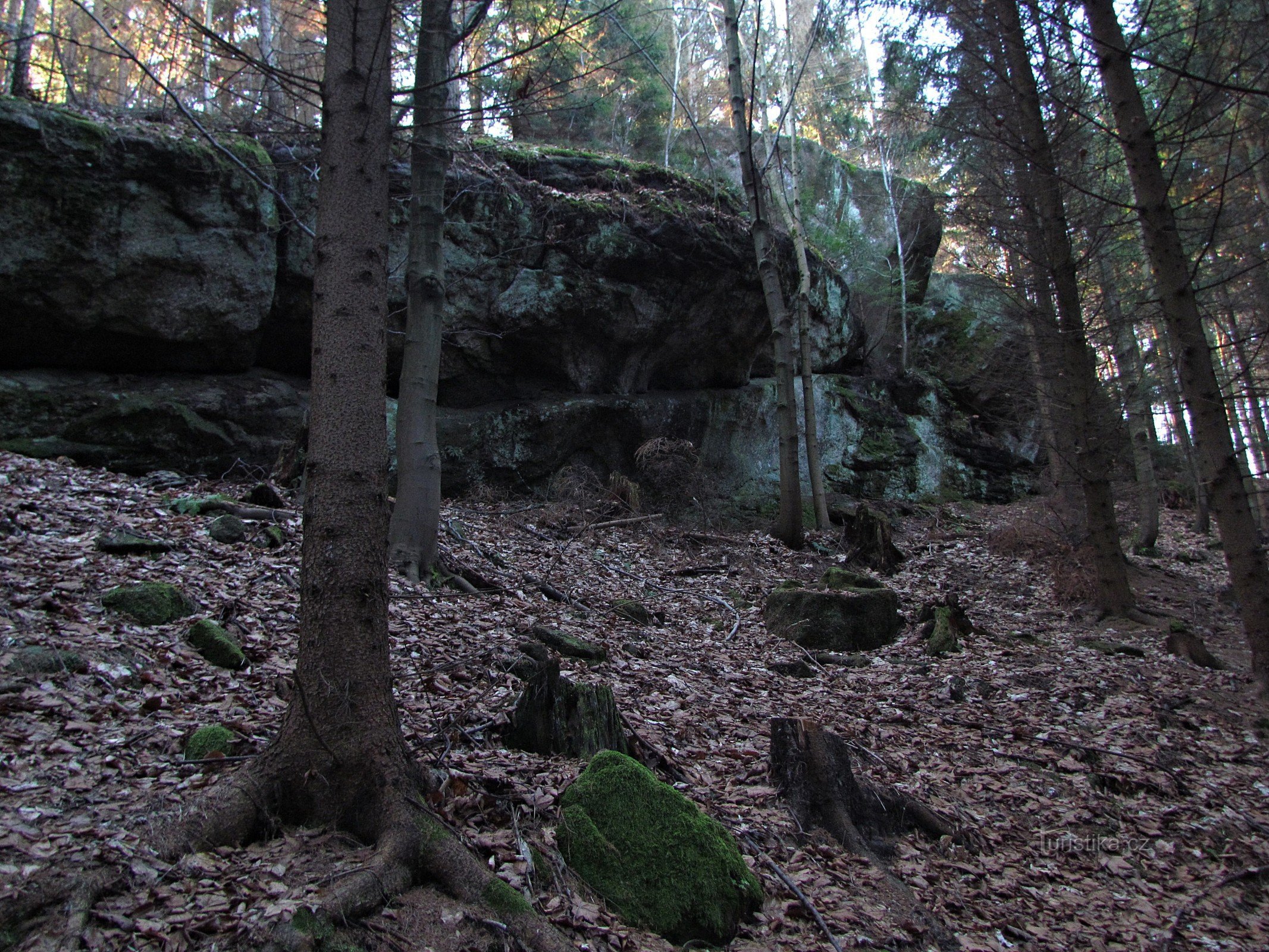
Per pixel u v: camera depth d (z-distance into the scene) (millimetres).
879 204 25828
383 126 3809
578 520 13367
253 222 11297
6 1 15922
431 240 8891
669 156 22812
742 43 24562
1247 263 12000
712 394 17297
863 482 20062
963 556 15203
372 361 3566
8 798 3180
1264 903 4867
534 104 5551
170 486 9812
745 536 14898
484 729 4879
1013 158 11070
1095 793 5984
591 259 14594
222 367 11719
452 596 8172
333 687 3377
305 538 3482
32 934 2488
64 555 6293
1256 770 6586
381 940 2777
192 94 7215
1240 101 7781
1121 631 10578
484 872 3172
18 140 9438
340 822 3305
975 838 5152
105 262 10148
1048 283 11344
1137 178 7566
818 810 4848
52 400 9844
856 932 3797
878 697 7660
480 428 13828
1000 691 8016
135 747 3859
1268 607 7559
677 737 5707
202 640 5277
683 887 3576
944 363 23969
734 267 16203
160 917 2672
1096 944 4234
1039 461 22781
